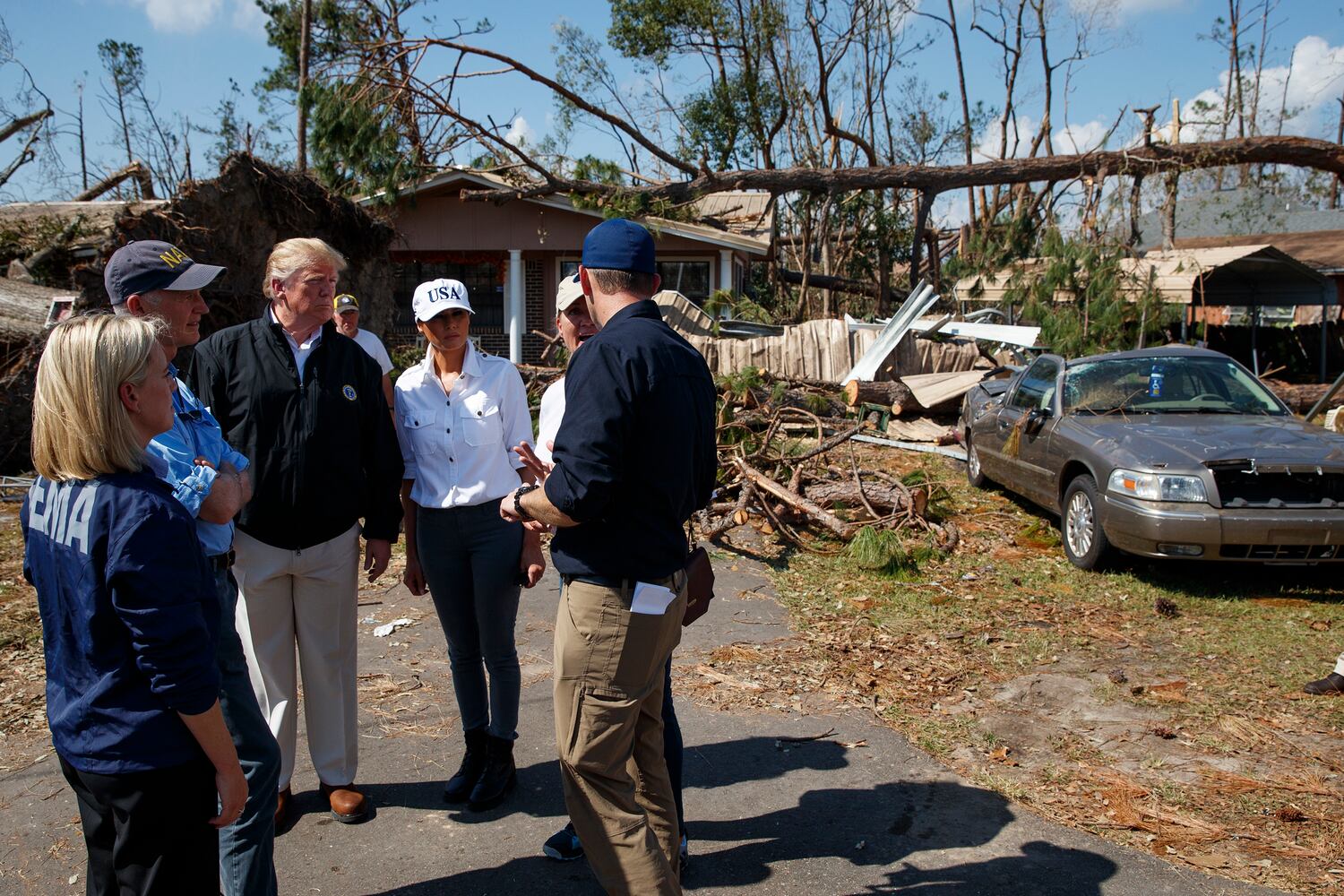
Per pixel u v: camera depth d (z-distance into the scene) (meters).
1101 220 15.25
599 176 17.17
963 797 3.65
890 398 12.56
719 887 3.09
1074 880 3.11
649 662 2.54
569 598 2.54
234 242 10.96
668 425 2.47
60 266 13.84
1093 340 13.94
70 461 1.97
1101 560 6.56
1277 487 6.07
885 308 23.20
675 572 2.58
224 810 2.12
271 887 2.73
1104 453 6.50
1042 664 5.02
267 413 3.12
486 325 20.02
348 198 13.48
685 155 28.39
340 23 19.64
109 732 2.01
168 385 2.12
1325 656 5.02
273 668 3.33
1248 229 28.66
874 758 3.98
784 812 3.55
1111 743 4.11
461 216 18.53
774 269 22.64
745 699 4.59
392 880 3.13
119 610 1.96
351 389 3.27
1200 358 7.80
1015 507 8.66
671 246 18.73
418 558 3.66
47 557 2.04
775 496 7.79
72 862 3.21
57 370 1.95
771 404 11.63
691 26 27.78
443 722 4.32
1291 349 21.91
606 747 2.53
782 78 28.19
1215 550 5.84
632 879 2.51
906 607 5.96
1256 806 3.55
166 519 2.01
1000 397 9.33
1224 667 4.93
